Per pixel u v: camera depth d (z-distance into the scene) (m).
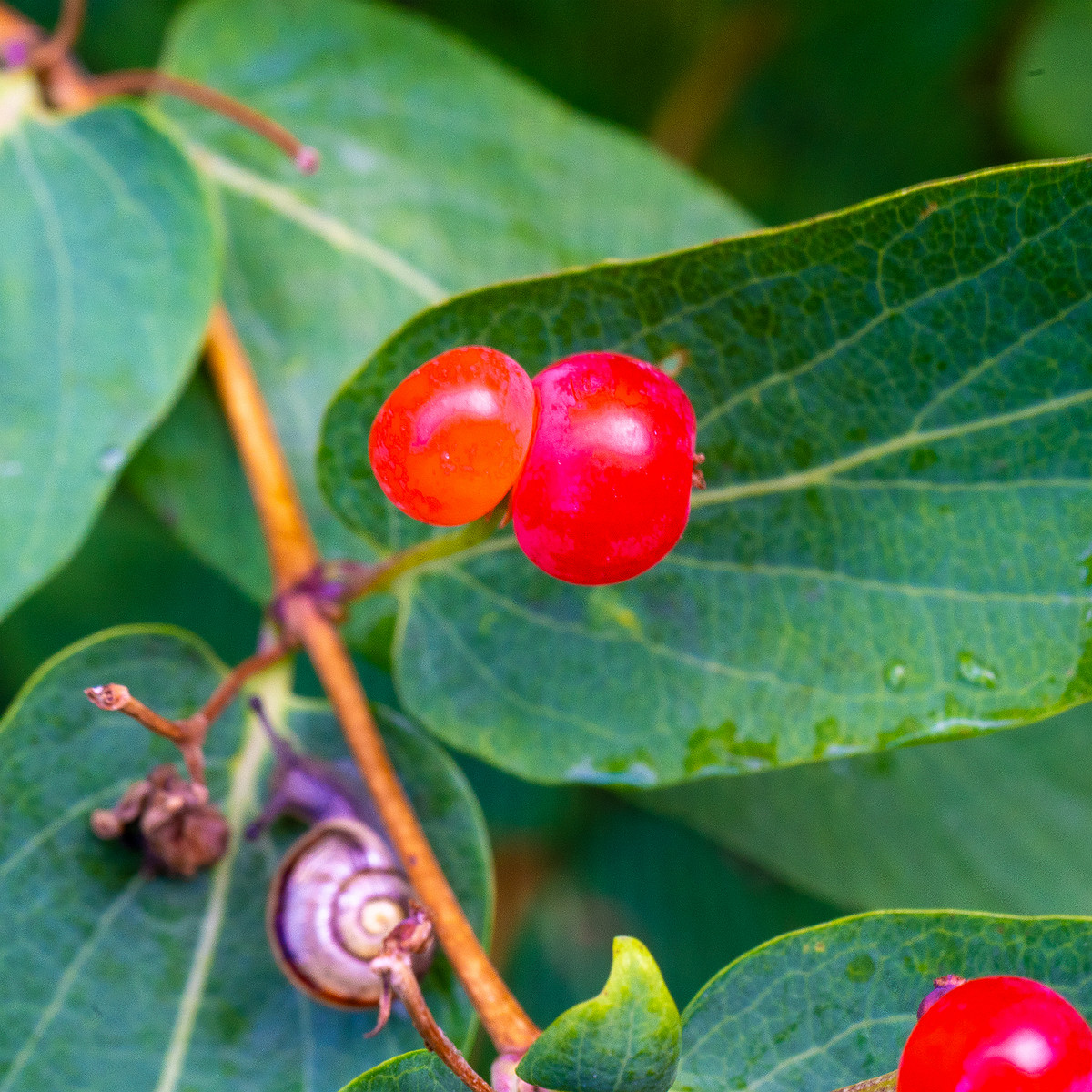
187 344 0.23
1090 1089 0.19
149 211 0.23
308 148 0.24
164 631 0.22
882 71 0.29
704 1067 0.20
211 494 0.23
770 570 0.21
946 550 0.21
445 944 0.21
